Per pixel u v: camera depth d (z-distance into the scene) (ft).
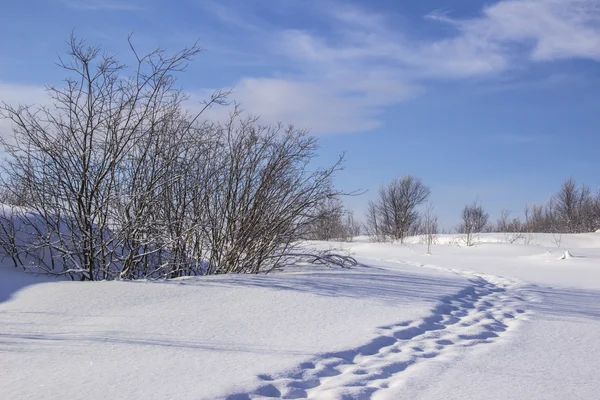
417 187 170.40
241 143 32.37
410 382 13.85
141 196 28.12
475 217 159.53
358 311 21.79
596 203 179.63
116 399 11.57
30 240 28.25
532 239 107.55
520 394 13.20
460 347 17.84
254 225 32.01
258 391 12.37
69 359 14.40
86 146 27.96
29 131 27.58
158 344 15.94
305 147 33.19
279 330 18.15
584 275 41.57
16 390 12.08
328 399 12.33
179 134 30.40
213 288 24.49
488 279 39.27
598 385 13.99
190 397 11.70
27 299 21.52
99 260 28.25
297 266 36.04
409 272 37.42
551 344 18.48
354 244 83.76
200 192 31.30
